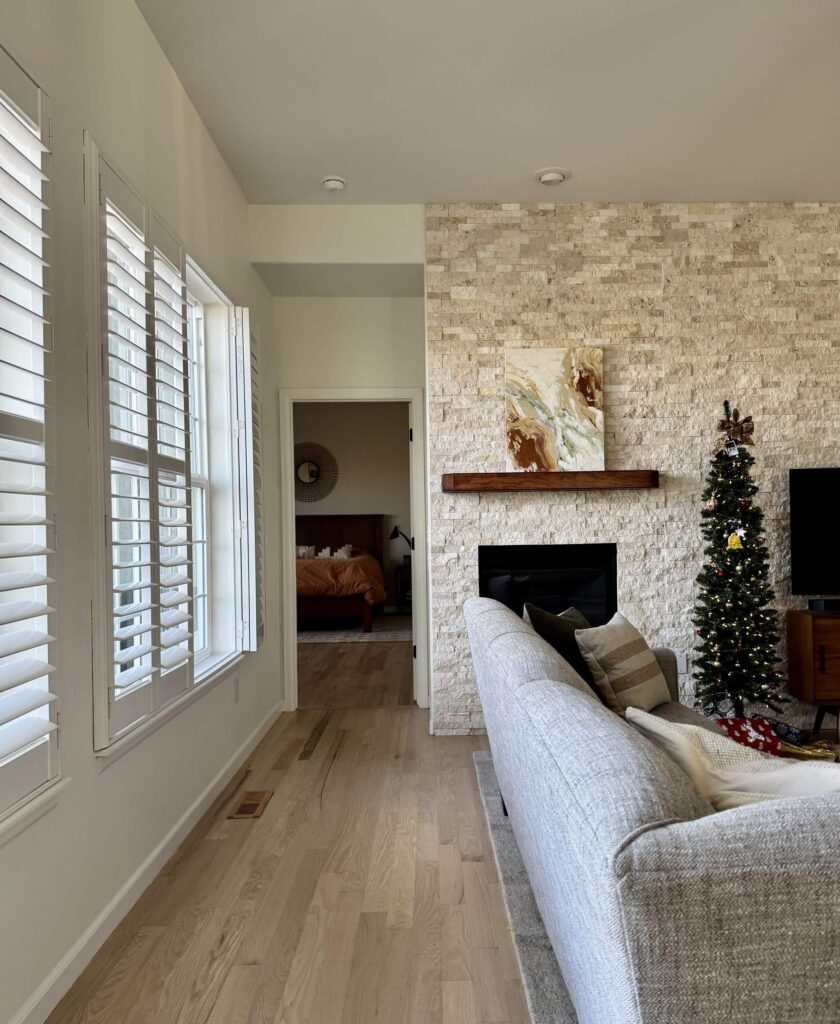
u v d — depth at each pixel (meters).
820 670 4.15
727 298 4.42
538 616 2.91
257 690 4.27
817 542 4.30
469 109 3.36
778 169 4.01
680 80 3.16
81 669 2.04
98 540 2.11
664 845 0.99
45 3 1.89
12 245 1.64
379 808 3.21
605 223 4.41
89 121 2.16
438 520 4.38
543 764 1.33
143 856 2.50
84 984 1.95
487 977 1.98
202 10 2.63
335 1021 1.80
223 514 3.85
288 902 2.39
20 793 1.69
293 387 5.12
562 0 2.64
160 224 2.72
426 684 5.05
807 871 0.99
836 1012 1.00
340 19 2.71
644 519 4.41
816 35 2.86
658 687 2.86
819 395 4.43
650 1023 0.99
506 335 4.39
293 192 4.23
